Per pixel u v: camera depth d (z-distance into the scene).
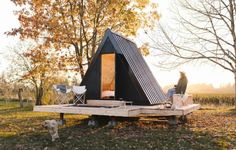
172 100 11.58
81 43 19.05
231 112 17.03
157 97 13.45
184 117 12.13
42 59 18.39
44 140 8.70
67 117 14.02
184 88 12.32
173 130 9.88
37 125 11.44
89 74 13.48
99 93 13.15
